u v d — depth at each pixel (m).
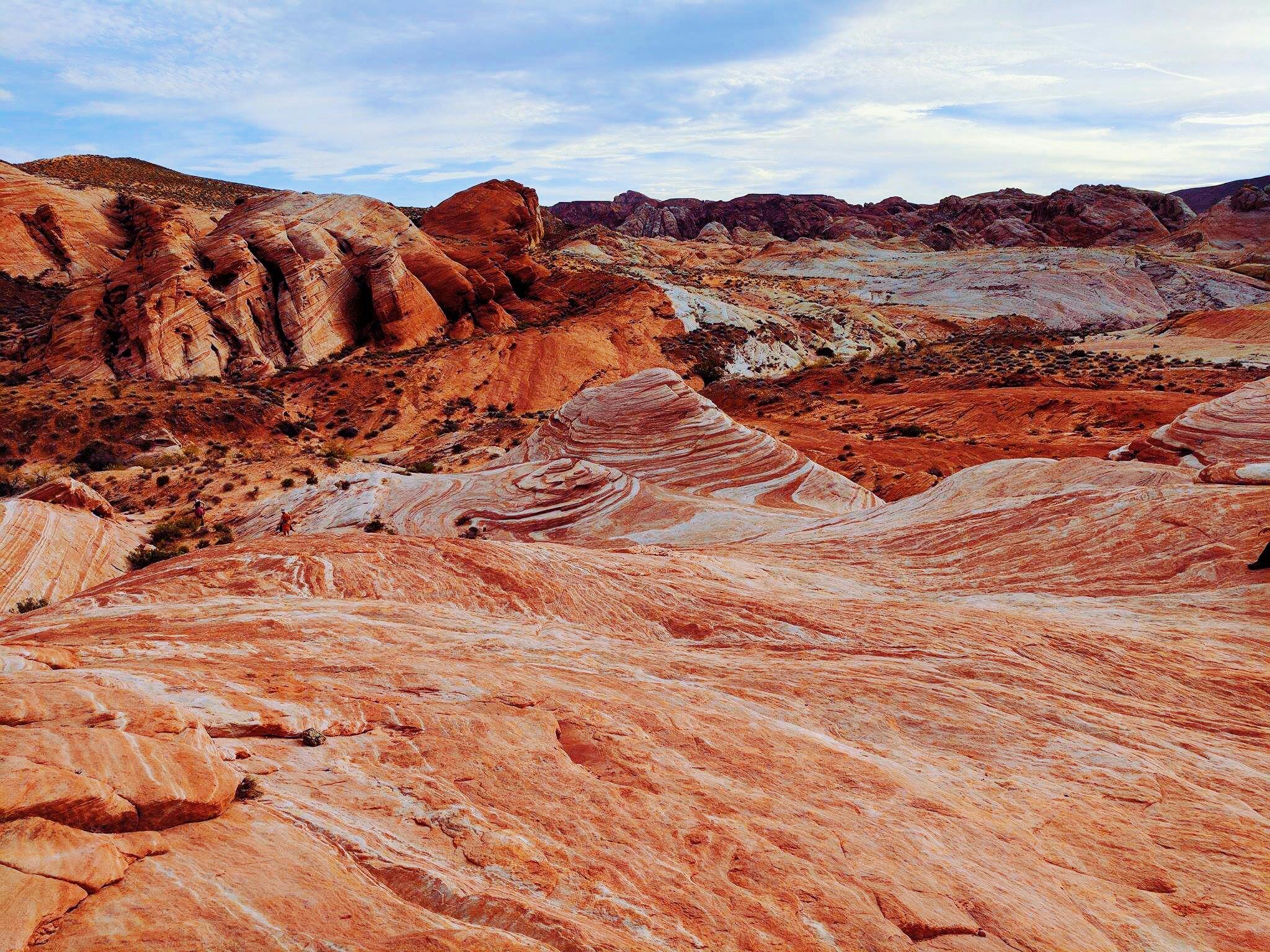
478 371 79.44
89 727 5.39
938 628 13.58
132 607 11.34
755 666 11.53
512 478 31.77
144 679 7.05
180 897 4.42
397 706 7.77
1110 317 130.75
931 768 8.99
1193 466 32.12
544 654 10.74
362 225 92.12
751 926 5.47
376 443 65.44
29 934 3.85
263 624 10.49
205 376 71.50
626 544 27.31
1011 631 13.52
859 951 5.46
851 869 6.41
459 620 11.89
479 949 4.45
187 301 72.88
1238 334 92.94
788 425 68.31
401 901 5.00
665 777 7.43
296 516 31.86
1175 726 10.91
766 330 105.00
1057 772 9.31
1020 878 6.91
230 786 5.51
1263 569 15.91
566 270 121.44
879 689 10.84
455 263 95.81
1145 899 7.02
